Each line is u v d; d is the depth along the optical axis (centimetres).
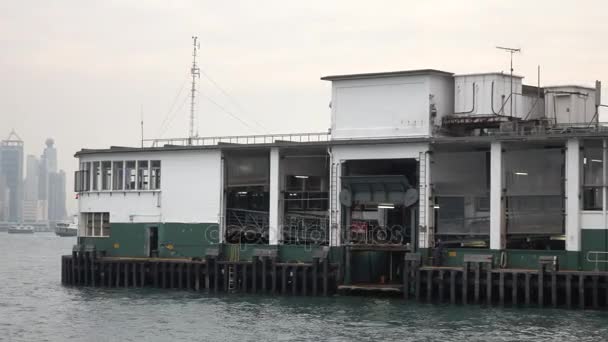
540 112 7206
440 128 6781
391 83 6819
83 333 5397
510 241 6562
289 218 7206
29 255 15988
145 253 7638
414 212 6594
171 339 5150
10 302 6831
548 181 6444
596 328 5234
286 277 6819
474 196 6706
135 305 6450
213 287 7156
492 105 6738
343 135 6969
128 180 7781
